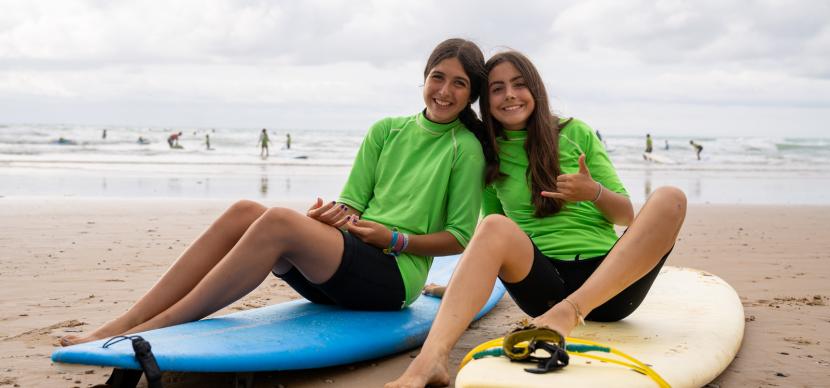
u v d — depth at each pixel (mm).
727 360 2879
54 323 3779
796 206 12070
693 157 30531
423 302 3705
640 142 43781
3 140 30688
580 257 3104
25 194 11898
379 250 3258
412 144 3543
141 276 5203
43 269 5395
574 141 3377
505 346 2439
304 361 2758
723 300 3699
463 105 3459
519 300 3096
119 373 2562
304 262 3035
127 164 19969
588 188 3002
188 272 3016
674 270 4547
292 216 2908
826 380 2965
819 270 5887
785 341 3605
